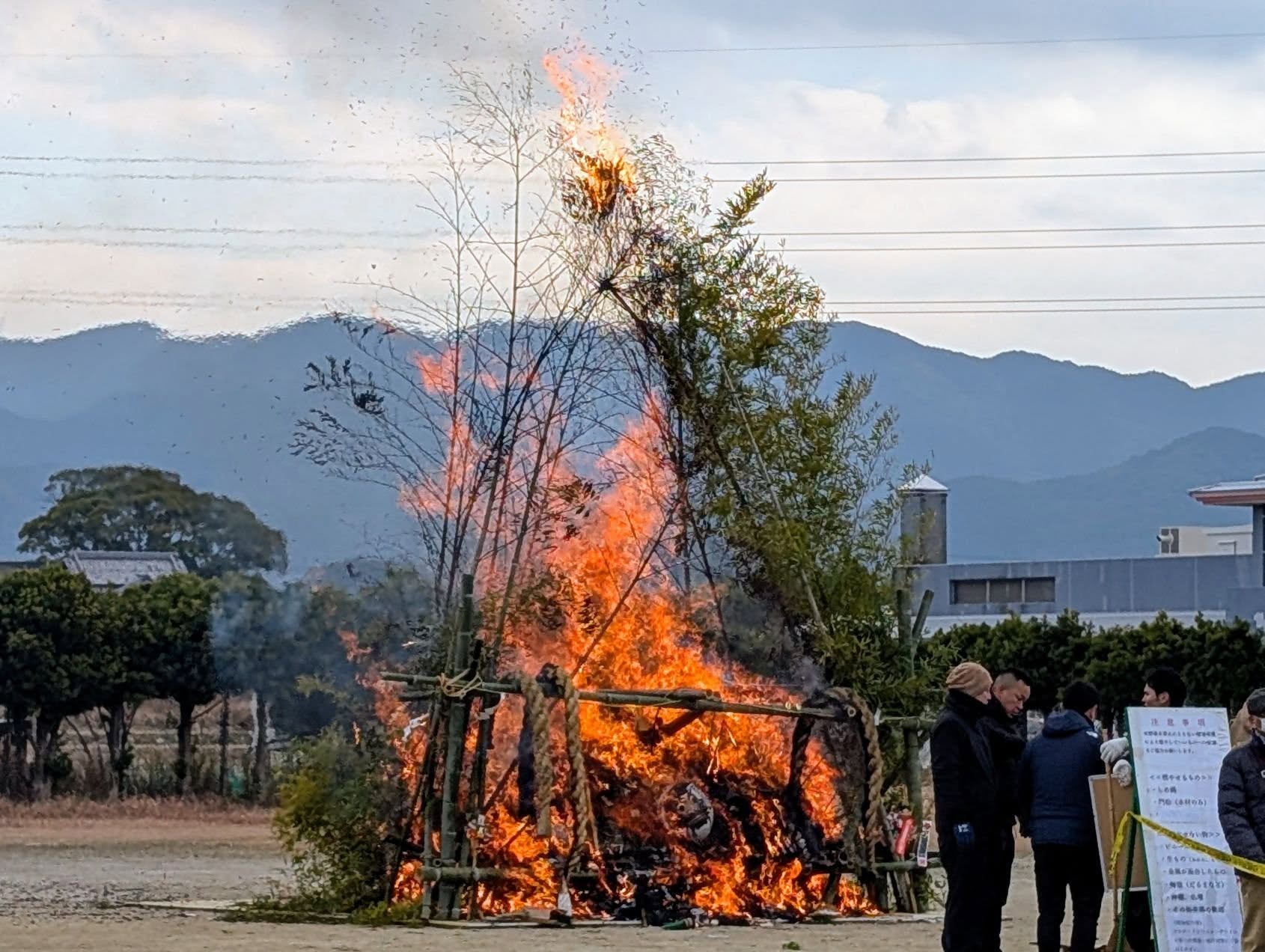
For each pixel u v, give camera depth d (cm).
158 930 1538
